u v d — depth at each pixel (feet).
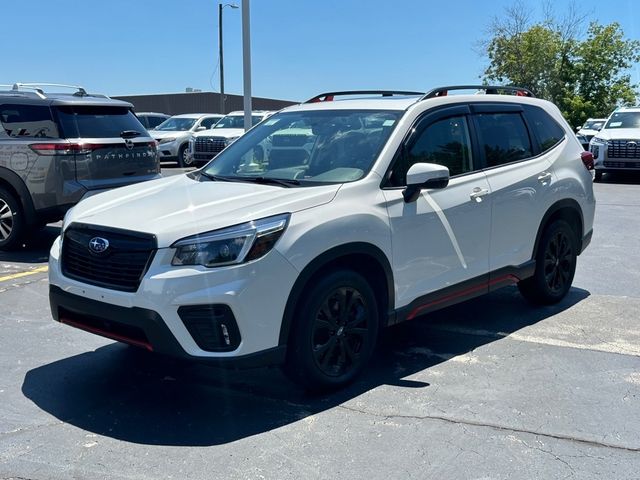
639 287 22.75
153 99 163.12
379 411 13.24
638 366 15.57
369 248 13.99
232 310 12.05
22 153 26.27
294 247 12.67
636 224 35.55
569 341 17.31
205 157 63.72
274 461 11.32
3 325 18.67
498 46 151.43
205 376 15.12
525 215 18.24
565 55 148.15
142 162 29.14
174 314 11.94
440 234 15.64
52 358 16.20
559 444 11.89
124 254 12.59
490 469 11.06
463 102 17.43
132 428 12.55
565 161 20.01
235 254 12.13
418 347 16.98
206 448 11.78
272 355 12.67
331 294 13.51
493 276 17.44
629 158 55.67
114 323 12.75
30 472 10.94
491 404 13.53
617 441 12.01
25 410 13.30
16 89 28.50
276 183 14.98
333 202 13.70
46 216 26.76
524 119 19.27
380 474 10.91
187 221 12.56
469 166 16.99
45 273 24.88
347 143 15.71
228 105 159.22
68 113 26.76
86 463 11.25
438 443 11.93
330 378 13.82
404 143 15.40
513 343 17.20
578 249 20.93
